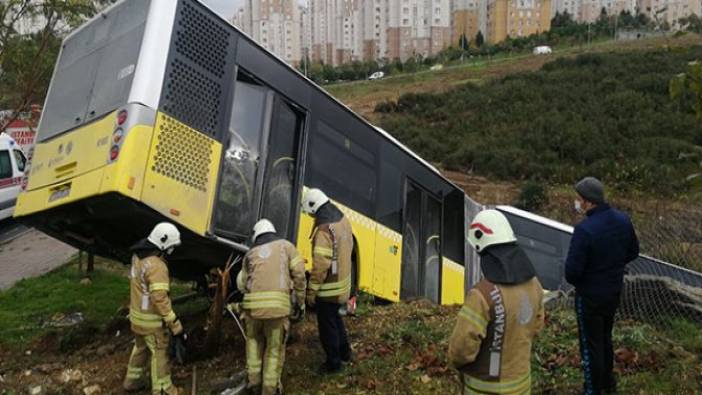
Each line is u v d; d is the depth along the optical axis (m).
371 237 8.80
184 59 6.02
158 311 5.59
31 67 12.55
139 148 5.49
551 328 7.03
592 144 29.50
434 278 10.66
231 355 6.83
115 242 7.27
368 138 8.93
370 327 7.42
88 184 5.64
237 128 6.56
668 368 5.76
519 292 3.57
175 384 6.17
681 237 13.18
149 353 6.08
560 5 91.38
